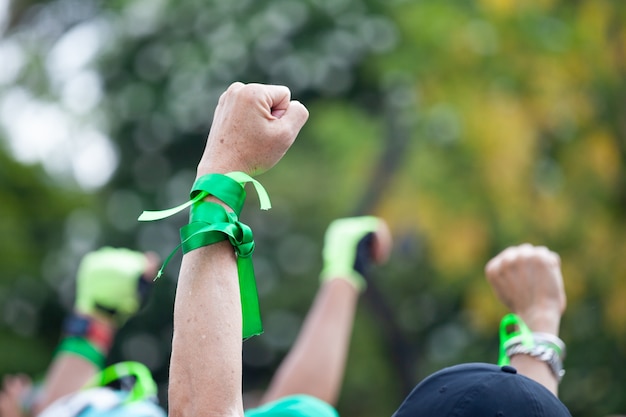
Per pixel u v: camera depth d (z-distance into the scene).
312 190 15.03
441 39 11.45
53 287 15.20
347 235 4.12
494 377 2.33
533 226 11.09
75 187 16.00
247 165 2.32
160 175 17.14
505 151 10.91
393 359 12.19
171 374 2.19
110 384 3.69
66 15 16.70
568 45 10.76
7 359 14.62
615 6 10.60
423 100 11.51
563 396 11.71
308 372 3.80
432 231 11.49
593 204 11.01
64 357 4.01
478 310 11.25
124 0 15.95
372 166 12.55
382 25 13.55
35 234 15.34
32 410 4.36
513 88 11.05
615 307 10.88
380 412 14.63
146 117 16.55
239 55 14.93
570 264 10.96
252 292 2.29
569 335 11.45
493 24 10.95
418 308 14.27
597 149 10.88
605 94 10.85
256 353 16.28
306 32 15.02
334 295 4.01
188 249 2.24
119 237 16.47
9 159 15.08
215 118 2.38
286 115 2.36
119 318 4.14
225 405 2.15
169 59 15.74
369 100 15.09
